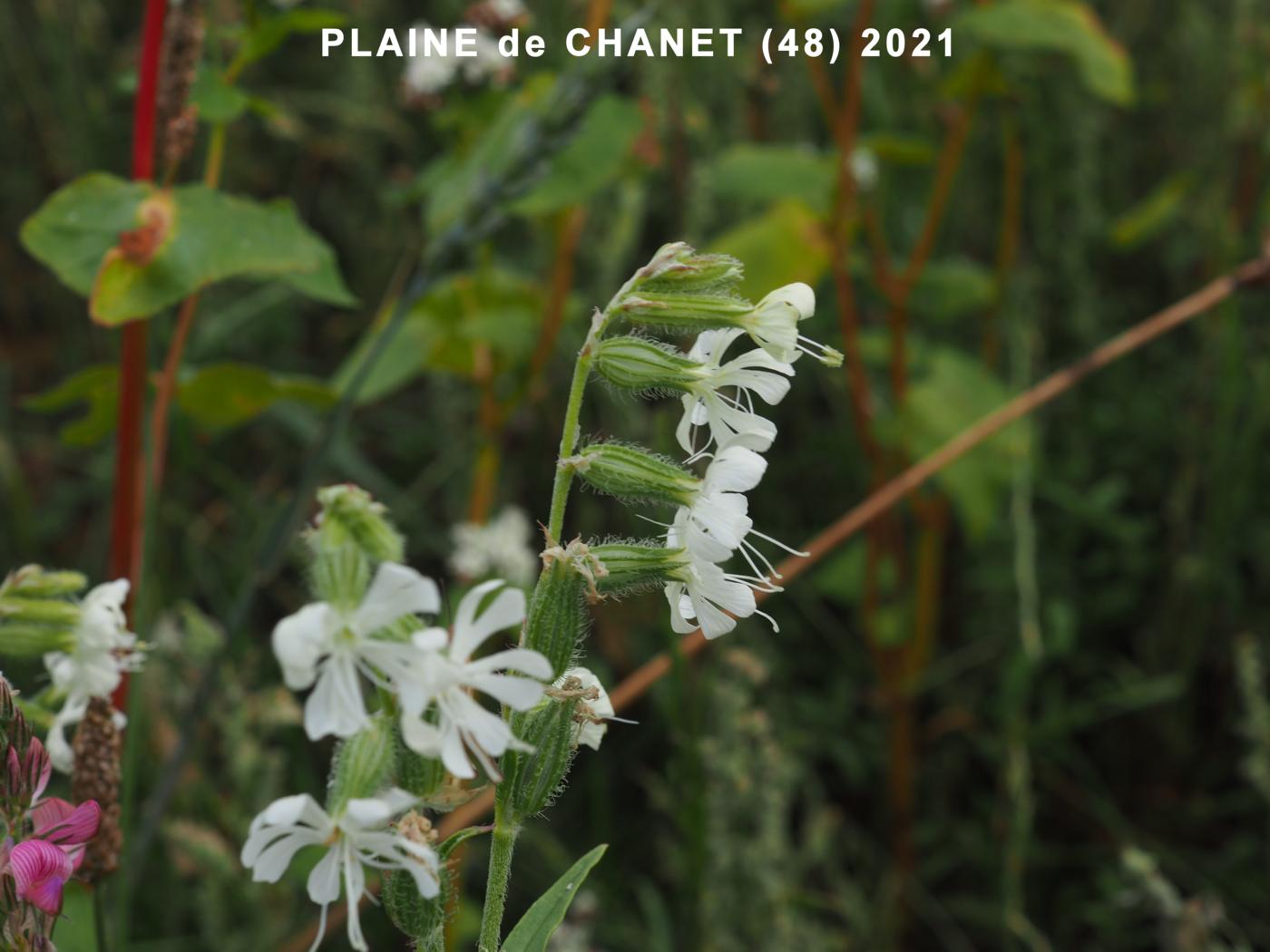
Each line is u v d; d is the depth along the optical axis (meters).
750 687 0.51
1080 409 0.72
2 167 0.83
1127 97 0.57
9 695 0.30
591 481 0.30
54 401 0.42
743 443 0.30
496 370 0.57
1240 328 0.61
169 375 0.43
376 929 0.51
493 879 0.30
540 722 0.29
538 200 0.49
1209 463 0.67
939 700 0.67
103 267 0.37
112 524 0.40
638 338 0.30
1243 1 0.73
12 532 0.66
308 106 0.78
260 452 0.75
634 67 0.62
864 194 0.62
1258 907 0.59
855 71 0.56
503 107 0.56
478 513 0.58
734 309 0.30
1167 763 0.65
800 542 0.69
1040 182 0.74
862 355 0.64
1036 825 0.64
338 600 0.27
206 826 0.49
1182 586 0.65
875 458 0.62
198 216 0.38
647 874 0.58
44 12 0.71
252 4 0.41
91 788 0.33
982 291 0.65
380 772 0.28
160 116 0.39
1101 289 0.79
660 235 0.74
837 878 0.55
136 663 0.34
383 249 0.80
